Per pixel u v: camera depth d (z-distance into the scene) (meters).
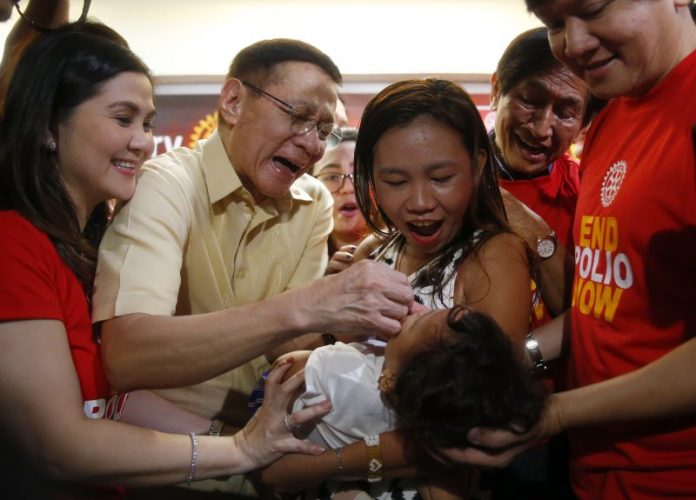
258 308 1.18
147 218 1.33
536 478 1.66
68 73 1.22
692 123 1.04
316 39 3.25
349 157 2.28
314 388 1.23
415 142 1.18
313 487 1.30
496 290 1.20
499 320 1.18
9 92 1.24
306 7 3.23
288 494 1.39
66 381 1.15
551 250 1.49
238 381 1.58
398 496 1.25
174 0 3.21
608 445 1.19
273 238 1.63
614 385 1.07
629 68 1.11
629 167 1.15
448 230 1.26
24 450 1.12
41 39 1.26
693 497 1.10
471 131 1.22
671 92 1.10
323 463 1.22
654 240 1.08
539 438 1.12
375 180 1.27
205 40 3.24
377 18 3.24
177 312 1.54
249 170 1.50
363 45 3.25
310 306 1.16
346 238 2.30
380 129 1.22
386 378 1.14
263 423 1.25
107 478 1.18
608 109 1.32
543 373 1.45
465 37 3.23
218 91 3.28
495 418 1.03
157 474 1.21
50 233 1.22
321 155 1.55
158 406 1.45
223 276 1.53
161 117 3.29
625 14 1.05
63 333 1.18
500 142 1.73
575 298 1.28
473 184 1.26
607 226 1.17
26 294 1.15
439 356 1.04
